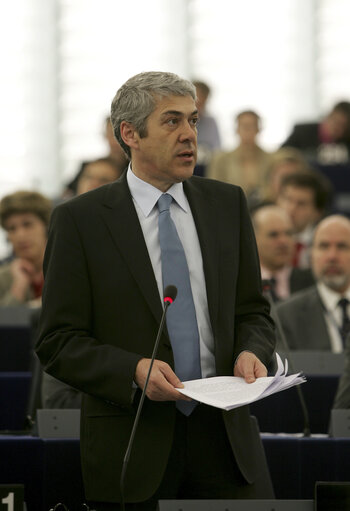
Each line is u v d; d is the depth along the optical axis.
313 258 12.18
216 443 6.23
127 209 6.45
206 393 5.92
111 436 6.18
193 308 6.33
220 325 6.30
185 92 6.43
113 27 27.22
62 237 6.38
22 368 12.45
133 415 6.16
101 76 27.06
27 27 27.08
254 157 20.45
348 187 21.12
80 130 26.88
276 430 9.69
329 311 11.93
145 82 6.43
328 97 27.05
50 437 7.79
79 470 7.54
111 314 6.27
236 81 27.14
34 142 26.78
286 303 12.09
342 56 27.16
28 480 7.47
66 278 6.30
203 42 27.25
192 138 6.39
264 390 5.92
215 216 6.59
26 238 13.30
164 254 6.36
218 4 27.36
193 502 5.92
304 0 27.30
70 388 8.77
